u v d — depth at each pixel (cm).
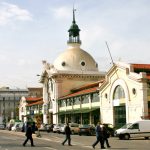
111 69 5453
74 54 8606
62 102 7631
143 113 4656
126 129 3734
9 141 3459
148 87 4766
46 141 3434
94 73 8312
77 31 8850
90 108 6156
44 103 8669
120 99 5244
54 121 7919
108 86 5569
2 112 14462
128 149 2427
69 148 2522
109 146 2594
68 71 8106
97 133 2498
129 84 5016
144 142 3250
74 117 6869
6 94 14738
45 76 8662
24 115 10494
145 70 5406
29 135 2767
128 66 5075
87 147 2634
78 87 7912
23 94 14888
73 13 9044
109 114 5516
